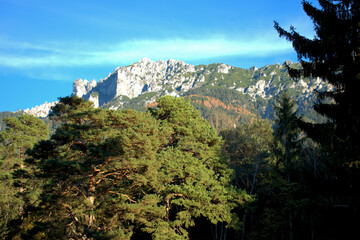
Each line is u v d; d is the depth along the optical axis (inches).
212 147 903.7
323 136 312.7
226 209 729.6
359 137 280.2
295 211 313.6
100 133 669.9
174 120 927.0
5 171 1119.6
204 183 740.7
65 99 756.6
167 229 652.1
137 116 745.6
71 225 708.7
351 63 298.0
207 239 1136.2
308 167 645.9
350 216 276.5
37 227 666.2
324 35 320.5
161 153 765.9
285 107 781.3
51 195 610.2
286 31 344.5
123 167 632.4
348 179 285.6
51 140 692.7
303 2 332.2
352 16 303.4
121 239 574.9
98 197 729.0
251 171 1070.4
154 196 701.3
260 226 916.0
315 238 599.5
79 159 691.4
